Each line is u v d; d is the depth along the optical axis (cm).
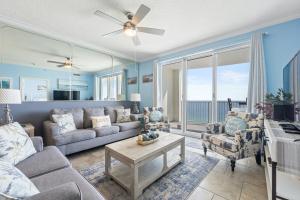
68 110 331
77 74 436
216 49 362
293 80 202
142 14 210
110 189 176
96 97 463
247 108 296
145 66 514
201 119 502
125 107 484
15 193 73
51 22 274
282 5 229
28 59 372
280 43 272
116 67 495
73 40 345
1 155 129
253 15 256
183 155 242
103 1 216
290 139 131
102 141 312
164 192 170
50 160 148
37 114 310
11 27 275
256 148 225
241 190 172
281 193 132
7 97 209
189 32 318
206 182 188
